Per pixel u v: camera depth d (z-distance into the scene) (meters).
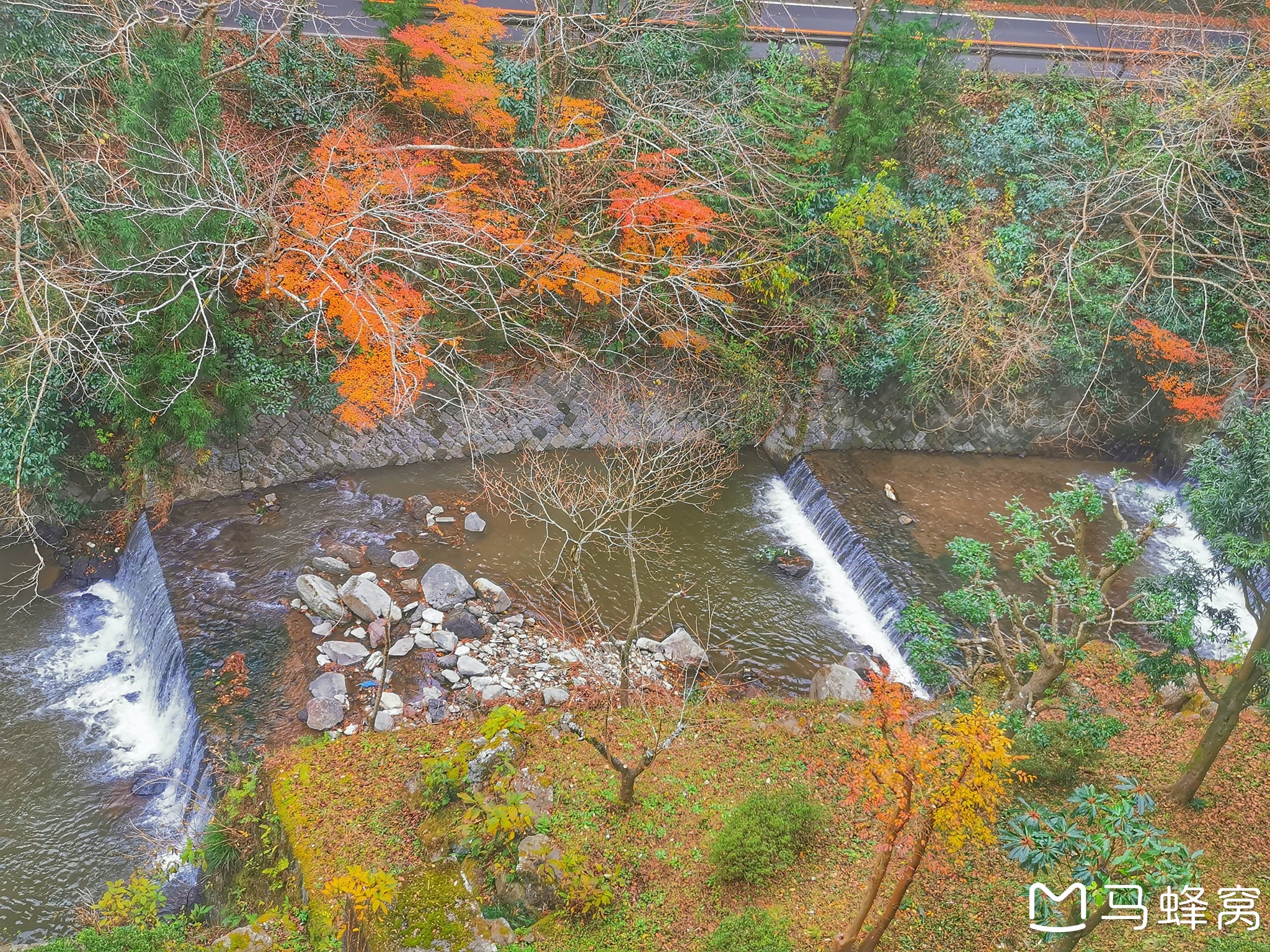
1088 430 24.78
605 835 12.06
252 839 12.95
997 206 24.81
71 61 19.06
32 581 18.75
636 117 18.53
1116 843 7.25
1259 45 22.50
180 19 17.67
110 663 17.59
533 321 22.28
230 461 20.38
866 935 9.59
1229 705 11.44
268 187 18.83
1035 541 12.00
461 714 15.59
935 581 19.39
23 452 15.77
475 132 21.58
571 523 20.89
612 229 19.53
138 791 14.95
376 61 22.08
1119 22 27.02
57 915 12.91
